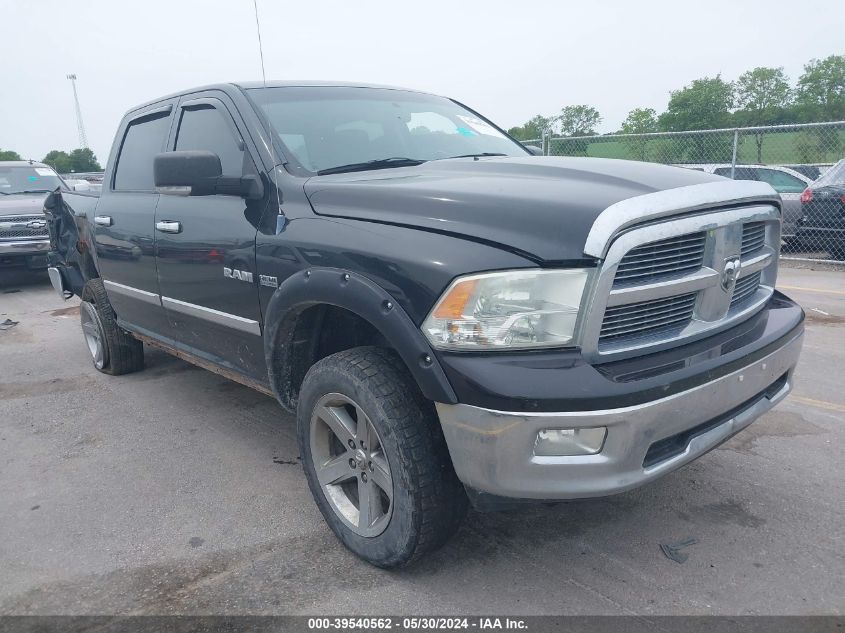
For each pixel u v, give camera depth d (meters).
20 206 9.73
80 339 6.77
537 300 2.19
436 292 2.26
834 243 9.96
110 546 2.96
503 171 2.92
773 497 3.18
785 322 2.85
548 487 2.19
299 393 2.93
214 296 3.43
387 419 2.44
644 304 2.36
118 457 3.90
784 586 2.54
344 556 2.83
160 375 5.41
